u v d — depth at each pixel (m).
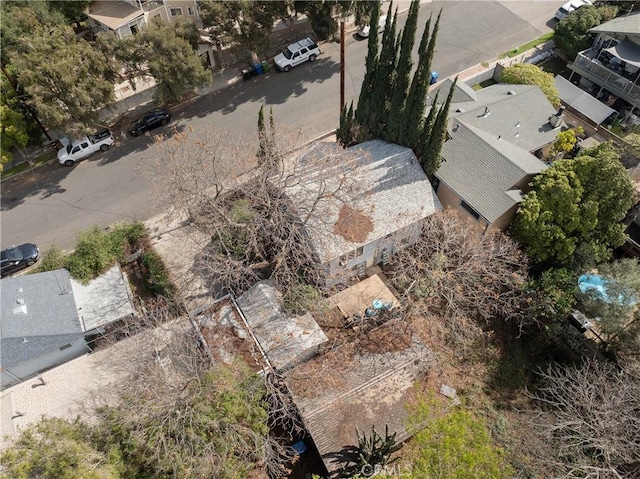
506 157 31.64
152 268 31.70
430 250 31.17
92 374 26.94
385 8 54.53
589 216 28.75
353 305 30.42
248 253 30.44
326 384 25.61
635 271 27.34
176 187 30.91
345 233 29.39
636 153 36.41
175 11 49.59
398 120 32.59
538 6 56.34
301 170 32.28
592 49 45.22
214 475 20.91
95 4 48.75
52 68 35.56
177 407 21.64
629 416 22.38
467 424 22.06
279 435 25.64
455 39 51.81
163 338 26.88
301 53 48.56
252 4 43.59
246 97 46.31
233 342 27.05
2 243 35.34
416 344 27.38
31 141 41.69
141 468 20.67
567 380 24.67
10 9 42.06
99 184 39.31
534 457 24.17
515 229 30.80
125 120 44.53
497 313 30.75
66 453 18.09
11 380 27.80
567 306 27.97
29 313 28.16
